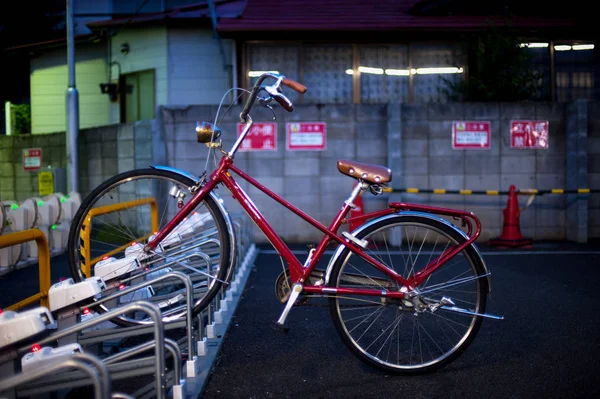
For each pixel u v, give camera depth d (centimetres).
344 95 1071
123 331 296
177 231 372
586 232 855
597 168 878
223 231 311
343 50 1070
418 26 1016
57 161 1102
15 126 1467
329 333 388
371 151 881
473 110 880
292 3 1152
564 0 1071
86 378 236
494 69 932
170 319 309
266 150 875
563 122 885
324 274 304
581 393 276
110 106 1275
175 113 871
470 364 320
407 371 302
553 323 405
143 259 324
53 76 1328
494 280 565
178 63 1170
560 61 1070
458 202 882
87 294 283
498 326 400
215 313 401
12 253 673
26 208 711
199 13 1168
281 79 306
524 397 272
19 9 1422
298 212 308
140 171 318
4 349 231
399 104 865
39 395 253
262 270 644
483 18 1056
